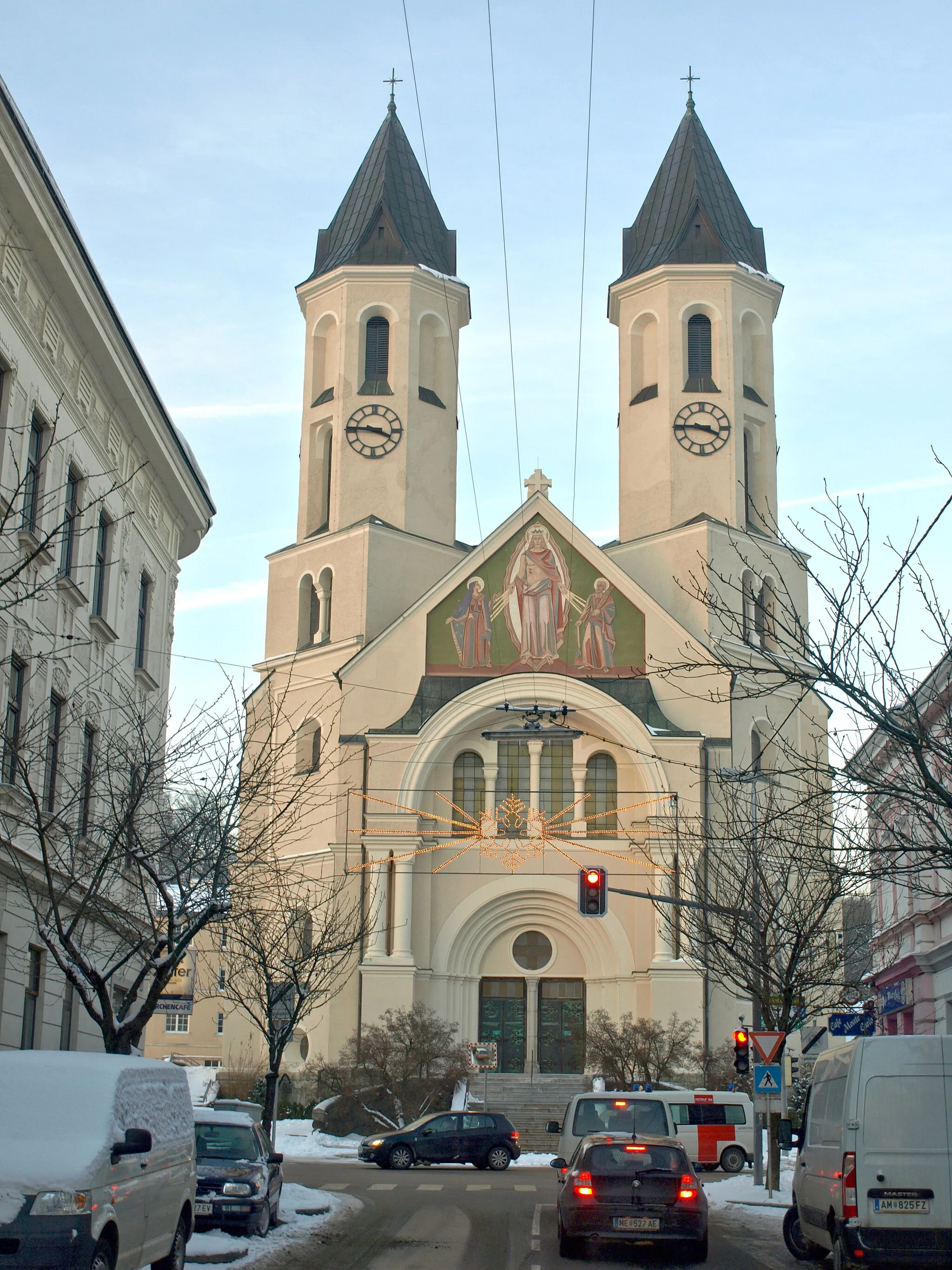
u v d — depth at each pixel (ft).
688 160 215.31
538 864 188.55
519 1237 75.72
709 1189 110.42
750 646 66.49
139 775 84.53
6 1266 42.86
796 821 97.30
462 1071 175.32
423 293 207.92
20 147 78.23
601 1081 176.45
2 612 82.94
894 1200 55.31
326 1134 168.04
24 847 87.20
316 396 209.05
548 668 191.11
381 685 191.72
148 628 118.93
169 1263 53.93
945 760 60.34
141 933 85.35
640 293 207.21
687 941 174.29
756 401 204.33
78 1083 48.14
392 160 217.15
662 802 182.91
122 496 108.99
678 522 197.16
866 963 160.66
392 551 198.80
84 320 93.71
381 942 182.50
